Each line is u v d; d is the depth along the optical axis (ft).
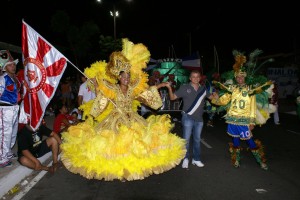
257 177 20.27
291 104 70.28
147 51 18.57
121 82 17.57
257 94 22.52
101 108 17.34
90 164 15.75
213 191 17.87
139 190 18.02
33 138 20.53
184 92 21.24
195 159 22.62
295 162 23.80
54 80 18.93
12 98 20.70
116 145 15.83
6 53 20.18
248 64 22.13
